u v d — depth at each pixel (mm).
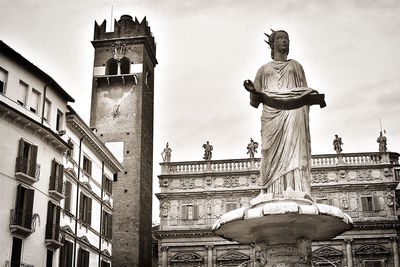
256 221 13984
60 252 40344
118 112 69438
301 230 14141
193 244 61688
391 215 59875
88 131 46719
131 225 63938
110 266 52594
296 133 15016
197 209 63094
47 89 40625
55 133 39438
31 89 38594
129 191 65562
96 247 48594
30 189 35969
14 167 35125
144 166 69188
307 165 15016
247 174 63469
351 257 58969
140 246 63750
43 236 37469
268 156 15148
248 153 64812
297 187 14586
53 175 39250
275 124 15156
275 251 14219
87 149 48312
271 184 14930
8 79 36188
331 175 62188
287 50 16234
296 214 13180
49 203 38562
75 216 43688
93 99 70562
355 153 62625
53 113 41281
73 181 43938
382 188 60938
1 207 33438
